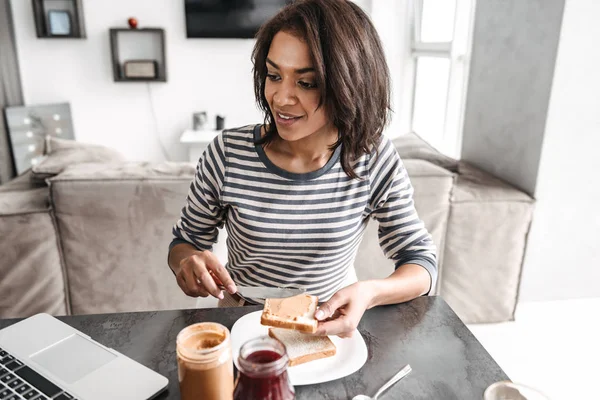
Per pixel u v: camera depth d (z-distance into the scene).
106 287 1.84
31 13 3.76
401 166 1.06
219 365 0.57
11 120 3.55
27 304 1.79
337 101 0.84
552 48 1.80
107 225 1.75
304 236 1.01
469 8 2.76
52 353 0.72
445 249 1.91
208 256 0.87
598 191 1.98
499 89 2.18
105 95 4.05
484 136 2.34
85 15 3.84
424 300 0.91
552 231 2.02
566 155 1.91
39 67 3.90
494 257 1.94
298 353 0.73
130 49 3.99
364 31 0.85
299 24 0.81
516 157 2.06
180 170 1.77
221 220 1.10
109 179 1.69
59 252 1.77
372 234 1.89
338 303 0.77
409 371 0.71
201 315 0.86
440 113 3.43
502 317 2.04
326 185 1.00
